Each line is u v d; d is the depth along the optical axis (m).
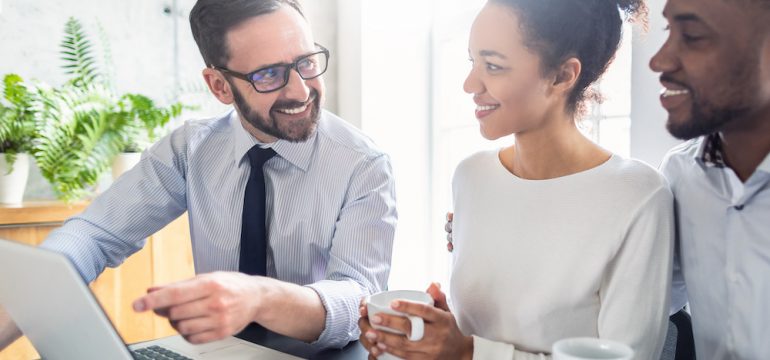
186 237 2.14
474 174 0.98
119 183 1.34
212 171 1.33
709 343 0.85
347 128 1.34
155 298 0.68
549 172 0.88
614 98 1.84
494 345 0.78
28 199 2.18
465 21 2.58
